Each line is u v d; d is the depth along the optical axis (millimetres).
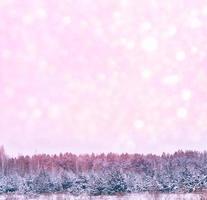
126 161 62312
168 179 56562
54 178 57719
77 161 63344
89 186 53812
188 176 56656
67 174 58688
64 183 56062
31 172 62844
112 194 51875
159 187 52531
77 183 56031
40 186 55531
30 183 57250
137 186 52562
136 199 36469
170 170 61344
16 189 56000
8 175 60656
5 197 43438
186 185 53125
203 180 53844
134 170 61531
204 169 59750
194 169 59719
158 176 58406
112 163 62219
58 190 55125
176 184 53656
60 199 38938
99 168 61375
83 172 59750
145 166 62250
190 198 32344
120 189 52625
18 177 59469
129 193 50219
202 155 63625
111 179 54500
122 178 54438
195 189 50625
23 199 41938
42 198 43281
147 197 36875
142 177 56562
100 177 55562
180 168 61000
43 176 58969
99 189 52500
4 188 56125
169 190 52062
